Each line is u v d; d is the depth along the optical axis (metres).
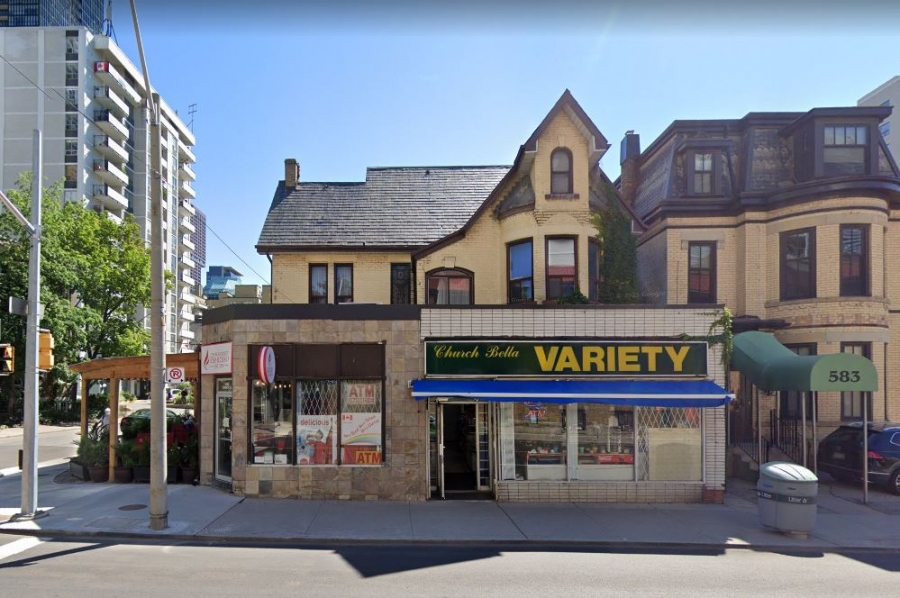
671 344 11.23
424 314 11.18
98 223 33.22
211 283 106.25
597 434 11.28
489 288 15.56
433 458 11.56
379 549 8.02
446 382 10.85
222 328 11.46
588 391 10.58
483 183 20.42
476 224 15.75
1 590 6.07
